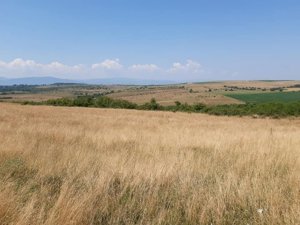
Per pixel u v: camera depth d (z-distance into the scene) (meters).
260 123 37.25
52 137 14.63
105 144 13.24
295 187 6.66
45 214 5.27
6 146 10.94
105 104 81.38
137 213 5.81
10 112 36.41
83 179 7.60
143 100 151.62
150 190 6.59
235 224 5.43
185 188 6.84
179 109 72.69
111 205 6.07
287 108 53.19
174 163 8.80
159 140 14.63
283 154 10.21
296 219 5.11
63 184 6.84
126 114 45.38
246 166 8.98
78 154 10.12
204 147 13.23
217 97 141.38
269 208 5.65
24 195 6.23
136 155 10.52
